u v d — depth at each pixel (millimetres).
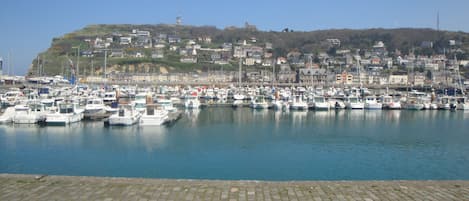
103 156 38375
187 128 58406
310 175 32281
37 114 57312
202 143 45875
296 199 13117
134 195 13391
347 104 92188
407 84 170625
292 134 53719
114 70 188875
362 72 194000
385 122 69125
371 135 53500
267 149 42719
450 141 49062
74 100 72438
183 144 45031
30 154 38844
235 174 32406
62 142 45031
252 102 92938
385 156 39719
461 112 89125
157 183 14703
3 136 48344
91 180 14992
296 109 88000
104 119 61281
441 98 101375
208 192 13773
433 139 50562
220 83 165375
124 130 53812
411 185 14750
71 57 188625
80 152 40000
